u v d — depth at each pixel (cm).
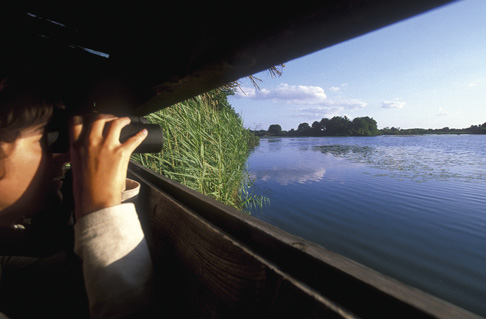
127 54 65
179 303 54
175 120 334
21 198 40
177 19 38
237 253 42
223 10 28
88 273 42
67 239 53
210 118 421
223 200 385
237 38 27
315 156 1861
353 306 28
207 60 32
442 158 1703
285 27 23
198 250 52
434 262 370
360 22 20
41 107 38
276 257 37
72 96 94
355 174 1084
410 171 1173
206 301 45
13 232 46
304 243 36
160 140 55
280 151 2281
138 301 43
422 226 508
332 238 451
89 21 97
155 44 47
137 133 48
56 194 45
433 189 817
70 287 66
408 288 26
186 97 55
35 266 70
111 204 43
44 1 93
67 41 117
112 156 42
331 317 27
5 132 35
